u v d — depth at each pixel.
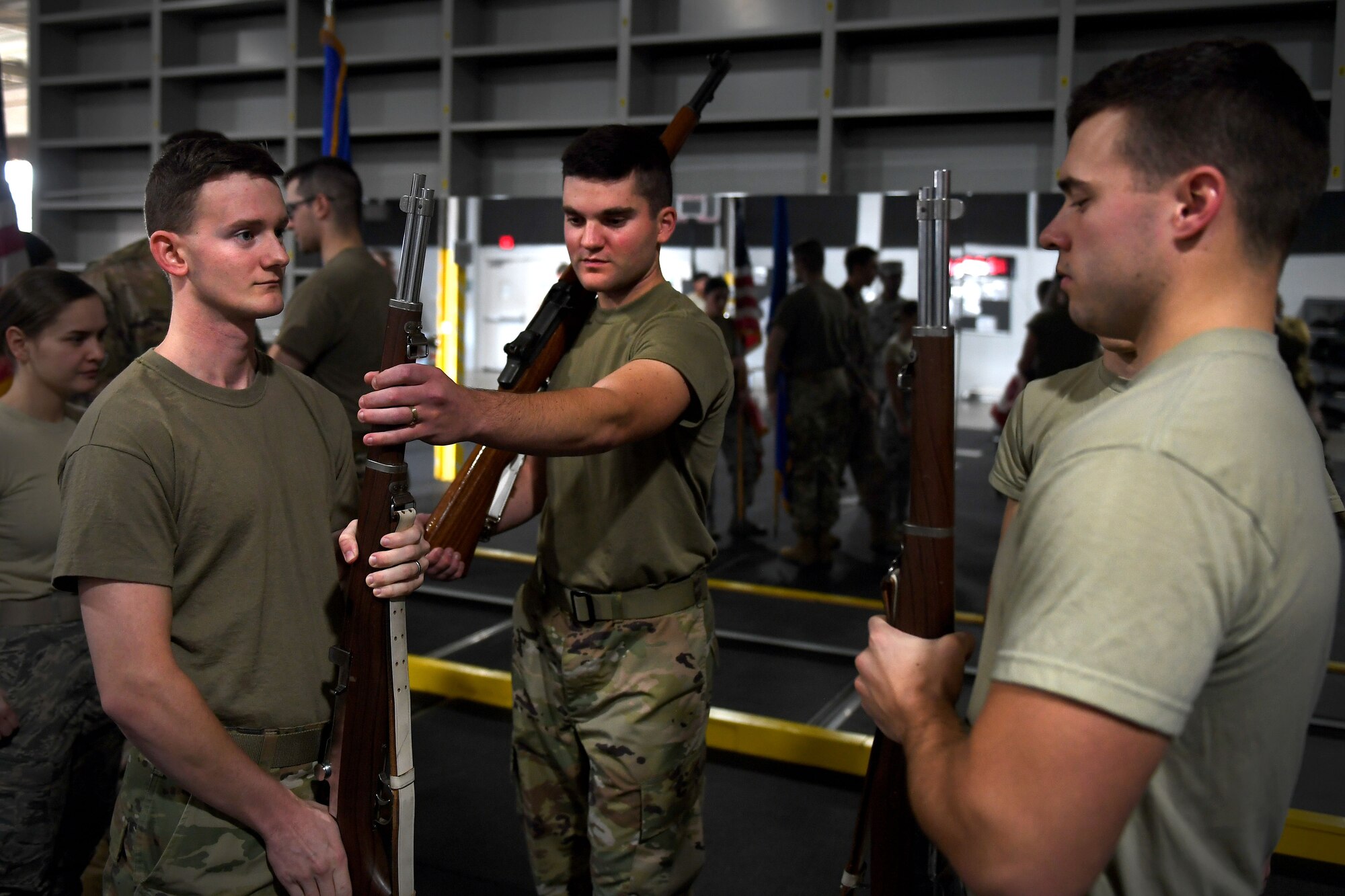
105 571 1.10
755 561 4.88
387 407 1.06
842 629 3.98
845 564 4.75
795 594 4.44
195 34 6.40
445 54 5.55
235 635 1.21
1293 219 0.70
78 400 2.79
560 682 1.75
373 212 5.77
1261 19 4.38
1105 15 4.45
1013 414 1.27
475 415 1.13
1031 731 0.63
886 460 4.68
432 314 5.26
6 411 1.75
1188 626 0.61
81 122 6.82
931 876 0.94
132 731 1.11
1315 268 3.90
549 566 1.75
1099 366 1.15
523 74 5.75
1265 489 0.64
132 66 6.66
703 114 5.12
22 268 2.80
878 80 5.08
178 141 1.20
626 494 1.66
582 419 1.27
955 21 4.64
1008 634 0.68
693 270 4.84
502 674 3.44
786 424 4.78
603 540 1.67
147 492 1.13
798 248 4.71
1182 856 0.71
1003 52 4.88
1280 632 0.66
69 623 1.76
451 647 3.81
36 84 6.59
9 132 11.17
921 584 0.87
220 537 1.20
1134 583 0.61
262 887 1.21
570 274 1.73
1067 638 0.62
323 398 1.41
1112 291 0.75
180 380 1.20
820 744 2.98
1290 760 0.72
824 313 4.69
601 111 5.65
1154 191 0.71
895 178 5.11
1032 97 4.85
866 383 4.66
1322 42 4.29
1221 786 0.69
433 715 3.36
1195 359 0.69
